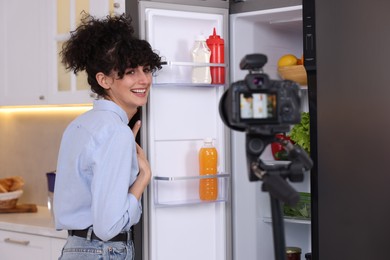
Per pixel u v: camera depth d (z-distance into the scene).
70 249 2.06
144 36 2.53
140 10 2.52
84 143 1.97
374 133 2.38
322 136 2.48
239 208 2.80
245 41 2.81
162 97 2.62
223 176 2.64
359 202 2.42
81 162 1.98
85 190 2.01
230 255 2.76
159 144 2.62
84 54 2.14
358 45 2.40
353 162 2.43
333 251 2.47
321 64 2.47
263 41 2.91
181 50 2.67
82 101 3.03
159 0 2.56
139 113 2.54
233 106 1.33
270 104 1.34
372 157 2.39
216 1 2.70
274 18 2.76
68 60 2.21
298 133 2.76
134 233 2.54
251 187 2.85
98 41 2.12
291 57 2.84
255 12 2.70
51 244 2.97
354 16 2.40
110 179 1.93
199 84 2.57
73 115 3.55
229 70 2.76
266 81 1.33
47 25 3.17
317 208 2.49
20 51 3.33
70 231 2.07
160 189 2.63
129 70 2.17
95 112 2.06
